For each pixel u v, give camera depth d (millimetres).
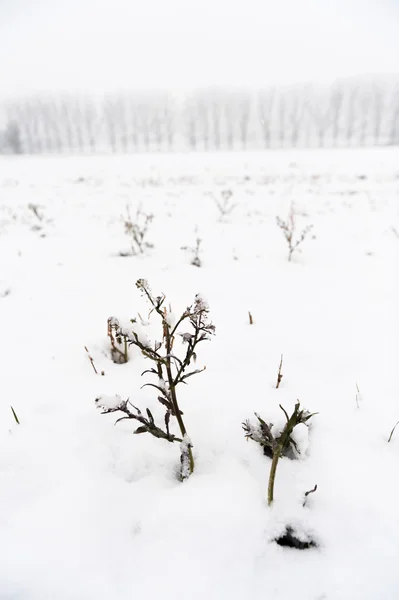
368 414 1847
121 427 1750
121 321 1562
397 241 5367
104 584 1097
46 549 1196
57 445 1646
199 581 1093
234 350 2486
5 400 1991
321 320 2984
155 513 1309
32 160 27656
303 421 1287
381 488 1412
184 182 13664
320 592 1082
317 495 1380
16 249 5102
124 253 4863
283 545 1236
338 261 4613
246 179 14461
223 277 4008
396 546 1204
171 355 1353
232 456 1564
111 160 25422
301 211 7879
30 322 2967
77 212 7984
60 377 2197
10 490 1416
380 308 3188
